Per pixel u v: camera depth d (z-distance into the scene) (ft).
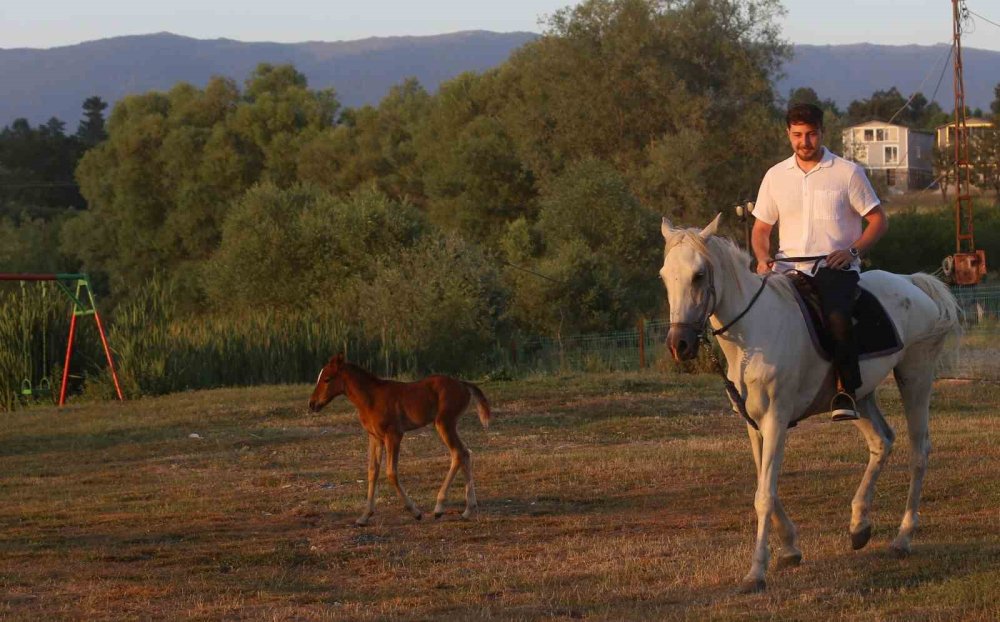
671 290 24.14
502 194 177.88
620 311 132.26
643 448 47.62
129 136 202.39
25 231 211.20
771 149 162.91
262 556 30.37
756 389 24.68
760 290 24.89
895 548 26.73
